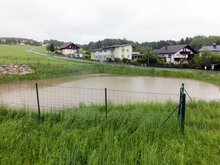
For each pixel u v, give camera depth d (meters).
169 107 6.67
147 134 3.94
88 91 14.78
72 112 5.24
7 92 13.87
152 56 48.59
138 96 12.93
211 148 3.47
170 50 62.19
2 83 18.84
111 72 35.66
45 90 14.96
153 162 2.80
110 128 4.18
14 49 83.31
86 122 4.54
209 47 61.81
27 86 17.41
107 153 3.06
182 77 31.33
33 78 23.14
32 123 4.46
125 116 4.78
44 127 4.21
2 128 3.94
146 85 21.58
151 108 6.65
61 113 5.18
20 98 11.23
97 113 5.13
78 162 2.87
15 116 4.97
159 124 4.48
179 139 3.80
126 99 11.38
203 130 4.34
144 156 2.96
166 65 45.53
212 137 3.84
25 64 32.28
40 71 28.23
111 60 59.00
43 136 3.76
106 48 69.88
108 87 19.19
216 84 23.27
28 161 2.91
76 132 3.84
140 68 37.91
